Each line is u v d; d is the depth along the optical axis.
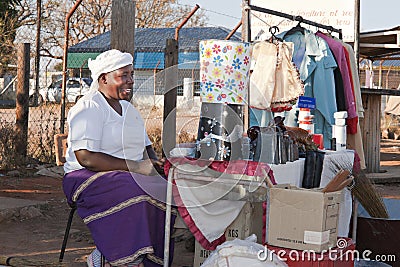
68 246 5.58
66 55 11.16
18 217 6.64
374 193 5.24
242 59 4.27
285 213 4.04
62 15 20.69
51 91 14.54
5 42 12.44
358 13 9.07
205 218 4.18
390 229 4.98
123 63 4.32
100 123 4.25
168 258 4.10
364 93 10.12
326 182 4.86
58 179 9.34
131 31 7.02
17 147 10.38
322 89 6.91
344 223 4.84
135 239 4.07
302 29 6.98
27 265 4.51
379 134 11.23
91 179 4.21
